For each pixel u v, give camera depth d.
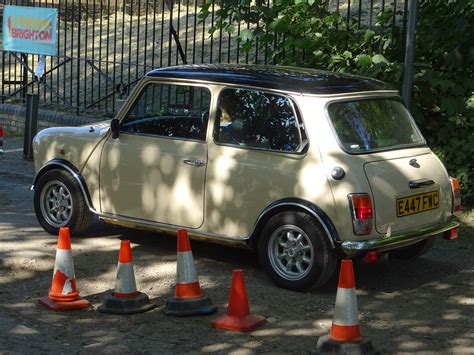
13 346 6.46
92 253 9.06
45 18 17.28
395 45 11.63
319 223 7.69
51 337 6.75
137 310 7.35
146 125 8.87
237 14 12.03
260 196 8.02
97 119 15.58
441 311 7.62
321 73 8.75
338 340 6.33
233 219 8.20
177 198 8.52
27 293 7.90
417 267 8.99
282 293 7.90
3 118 17.78
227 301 7.70
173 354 6.45
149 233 9.93
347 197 7.62
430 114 11.62
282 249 7.99
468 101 11.34
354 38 11.74
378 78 11.34
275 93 8.14
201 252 9.22
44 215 9.70
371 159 7.91
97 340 6.73
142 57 19.66
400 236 7.87
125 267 7.38
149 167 8.70
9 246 9.18
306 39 11.69
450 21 11.31
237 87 8.35
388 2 17.39
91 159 9.20
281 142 8.01
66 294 7.47
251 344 6.68
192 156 8.43
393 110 8.58
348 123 8.03
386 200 7.80
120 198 8.96
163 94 8.81
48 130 9.73
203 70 8.70
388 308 7.68
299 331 6.97
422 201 8.16
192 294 7.34
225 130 8.33
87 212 9.43
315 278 7.76
